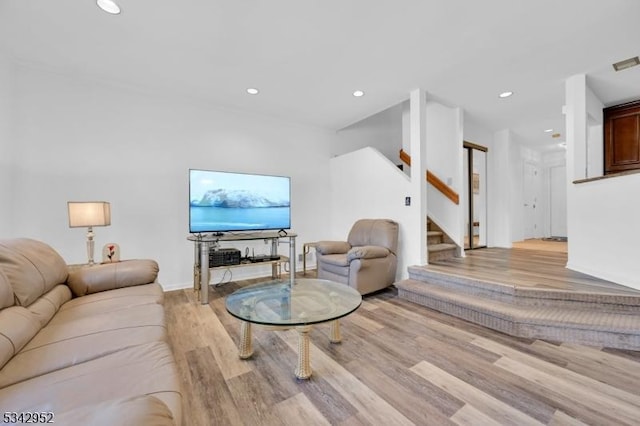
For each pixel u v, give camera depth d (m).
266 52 2.60
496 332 2.36
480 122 4.82
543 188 7.46
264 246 4.34
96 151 3.17
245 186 3.82
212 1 1.96
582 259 3.12
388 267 3.51
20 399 0.85
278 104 3.87
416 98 3.45
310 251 4.88
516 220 6.34
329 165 5.11
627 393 1.56
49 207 2.93
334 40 2.42
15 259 1.44
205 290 3.10
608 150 3.95
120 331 1.36
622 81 3.24
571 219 3.27
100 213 2.49
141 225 3.42
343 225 4.82
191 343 2.21
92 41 2.42
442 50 2.59
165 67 2.86
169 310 2.92
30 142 2.84
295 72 2.98
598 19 2.16
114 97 3.28
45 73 2.91
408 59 2.74
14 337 1.13
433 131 4.65
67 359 1.12
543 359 1.92
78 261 3.06
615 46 2.54
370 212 4.30
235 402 1.53
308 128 4.85
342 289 2.44
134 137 3.39
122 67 2.85
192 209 3.43
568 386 1.62
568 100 3.18
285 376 1.77
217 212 3.61
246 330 2.00
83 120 3.11
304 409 1.48
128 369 1.05
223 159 4.00
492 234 5.66
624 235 2.59
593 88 3.43
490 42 2.46
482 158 5.58
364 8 2.03
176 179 3.64
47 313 1.49
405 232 3.76
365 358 1.97
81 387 0.93
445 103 3.96
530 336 2.23
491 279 2.85
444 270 3.30
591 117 3.57
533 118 4.61
